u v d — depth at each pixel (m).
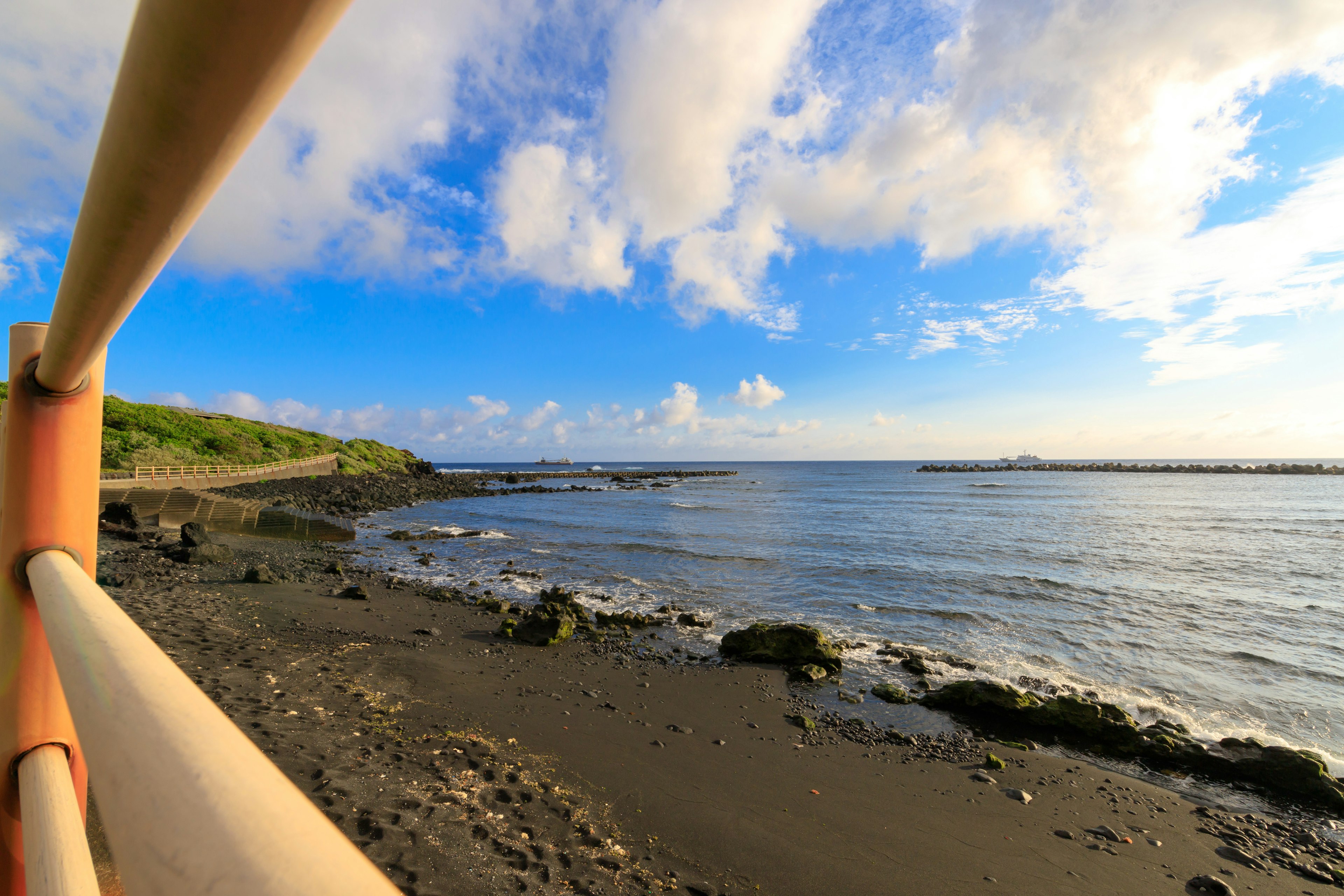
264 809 0.24
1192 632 14.42
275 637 10.91
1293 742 8.95
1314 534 31.92
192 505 25.53
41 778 1.04
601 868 5.29
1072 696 9.41
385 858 4.73
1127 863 6.21
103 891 2.70
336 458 65.69
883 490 69.06
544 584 19.20
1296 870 6.19
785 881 5.67
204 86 0.24
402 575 20.19
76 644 0.61
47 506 1.16
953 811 6.98
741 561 23.84
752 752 8.20
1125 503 50.66
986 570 21.95
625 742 8.07
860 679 11.24
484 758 6.80
